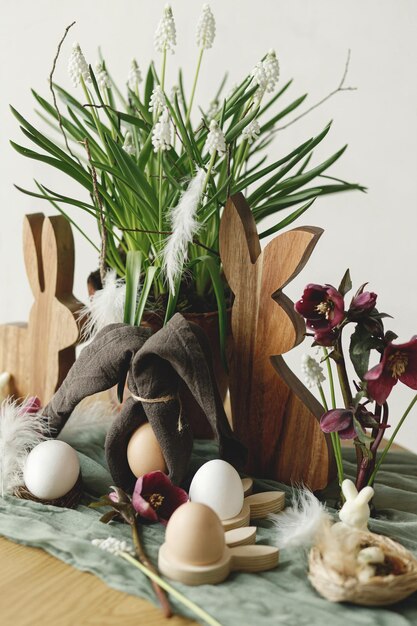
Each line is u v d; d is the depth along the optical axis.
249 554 0.66
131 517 0.72
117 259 0.93
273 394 0.83
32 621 0.60
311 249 0.78
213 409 0.77
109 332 0.80
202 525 0.64
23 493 0.78
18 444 0.81
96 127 0.91
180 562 0.64
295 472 0.83
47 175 1.59
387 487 0.84
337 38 1.41
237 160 0.91
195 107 1.50
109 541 0.69
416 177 1.43
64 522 0.74
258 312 0.82
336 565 0.62
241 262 0.82
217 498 0.72
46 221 0.96
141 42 1.49
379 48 1.39
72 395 0.81
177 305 0.89
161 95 0.81
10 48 1.57
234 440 0.80
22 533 0.71
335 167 1.48
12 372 1.03
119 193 0.89
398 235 1.47
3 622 0.60
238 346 0.84
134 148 0.92
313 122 1.46
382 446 0.98
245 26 1.44
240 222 0.81
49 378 0.99
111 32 1.51
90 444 0.91
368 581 0.60
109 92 0.93
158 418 0.76
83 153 1.26
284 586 0.65
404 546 0.71
